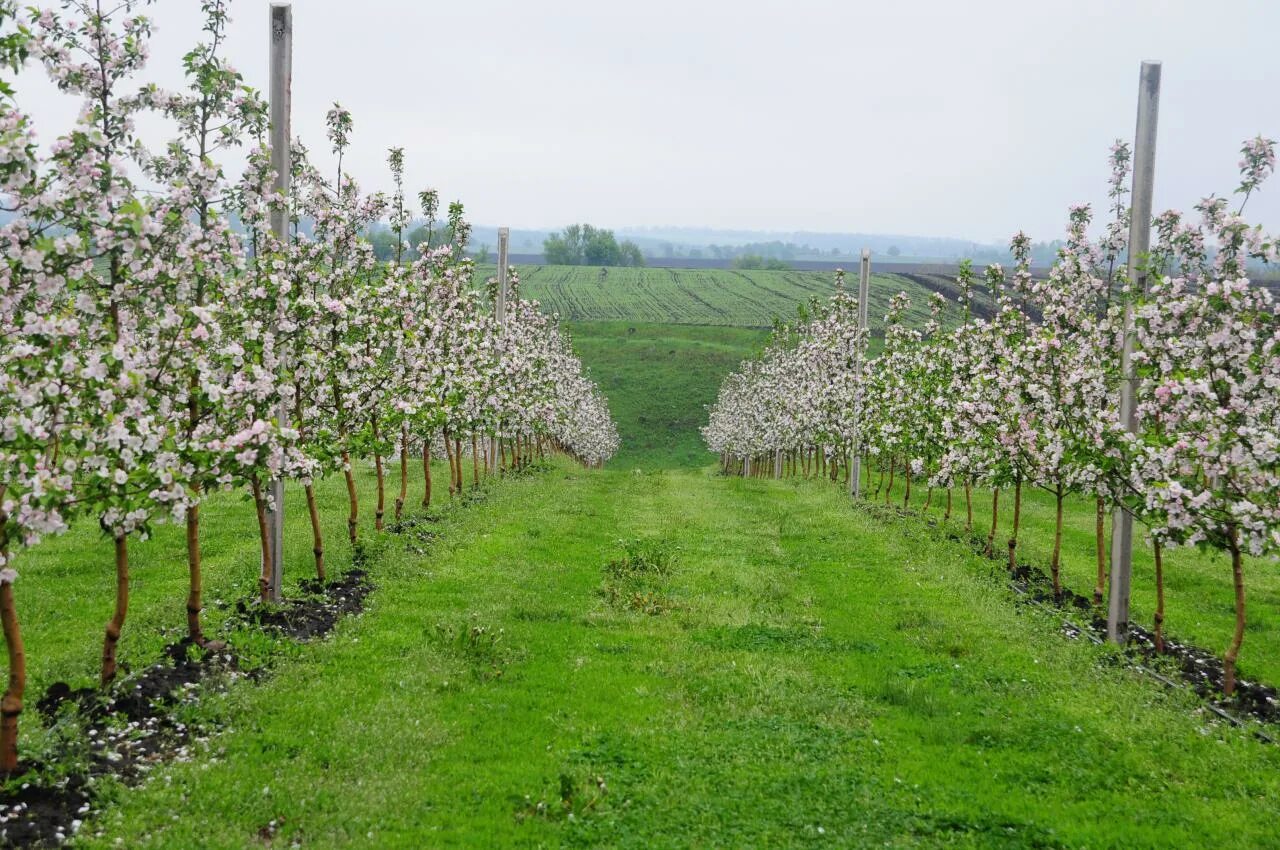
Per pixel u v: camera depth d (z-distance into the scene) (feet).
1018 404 52.54
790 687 36.52
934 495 107.14
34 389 24.16
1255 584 59.82
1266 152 39.78
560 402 136.87
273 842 22.82
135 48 31.89
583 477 125.59
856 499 97.81
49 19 31.01
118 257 28.40
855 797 26.89
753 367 188.85
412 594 47.78
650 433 288.71
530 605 47.29
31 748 25.18
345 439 48.91
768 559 63.05
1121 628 44.68
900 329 89.86
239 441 29.60
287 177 42.11
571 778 26.86
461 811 25.29
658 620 46.55
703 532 74.49
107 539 55.26
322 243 48.91
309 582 47.06
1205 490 37.17
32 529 24.13
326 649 37.60
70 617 40.83
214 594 43.80
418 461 124.16
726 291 484.74
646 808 25.82
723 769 28.55
